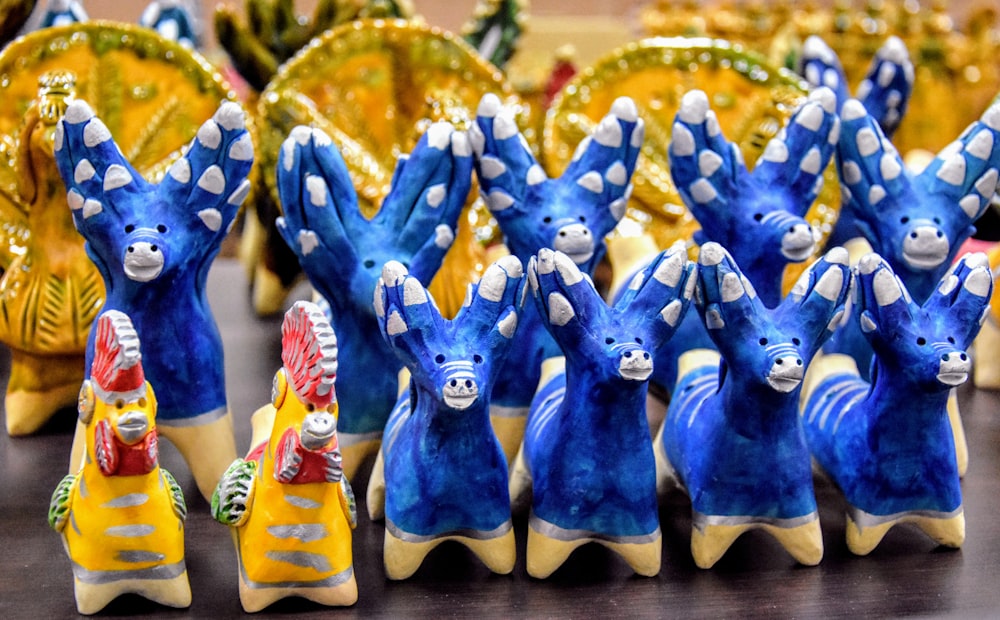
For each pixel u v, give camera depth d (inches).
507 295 41.7
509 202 51.6
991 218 83.0
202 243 47.7
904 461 46.3
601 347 41.7
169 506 41.1
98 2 99.8
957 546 48.3
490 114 52.0
